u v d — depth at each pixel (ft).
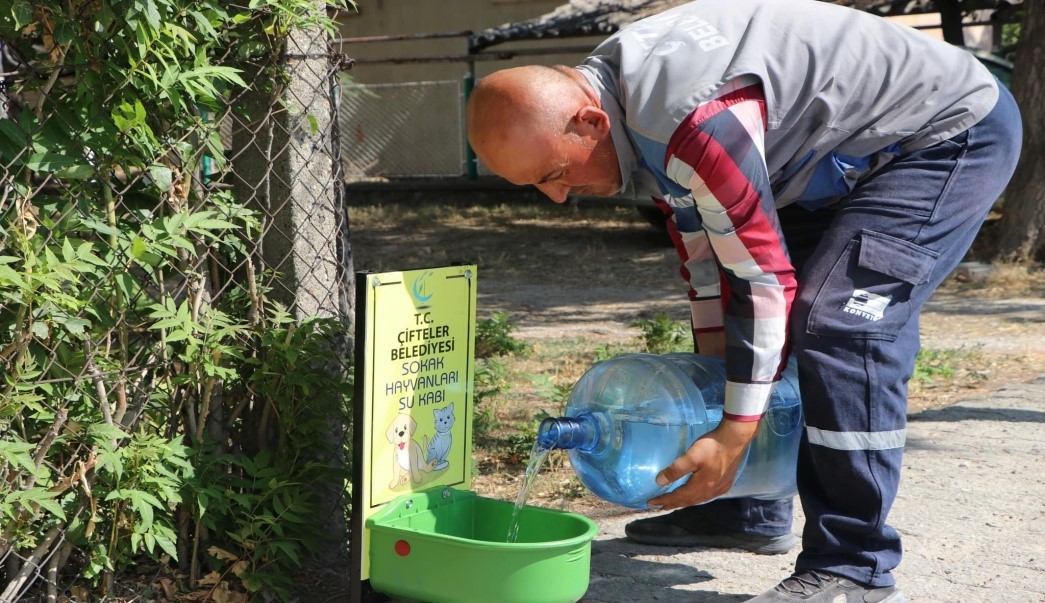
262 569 10.65
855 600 9.73
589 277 40.65
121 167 9.71
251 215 10.87
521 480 15.35
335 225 11.66
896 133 9.57
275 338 10.62
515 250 46.75
